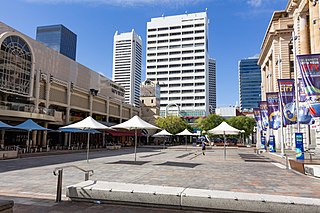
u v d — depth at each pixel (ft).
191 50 444.55
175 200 20.40
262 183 35.53
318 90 54.70
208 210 19.93
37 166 52.85
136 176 40.65
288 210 18.31
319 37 101.65
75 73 154.81
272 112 89.56
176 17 458.91
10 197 24.84
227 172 46.55
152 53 460.55
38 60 123.95
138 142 225.76
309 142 111.04
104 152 106.83
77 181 35.24
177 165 57.47
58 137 144.25
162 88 447.01
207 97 433.07
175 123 235.81
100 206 21.36
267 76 206.80
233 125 242.17
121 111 199.11
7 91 103.91
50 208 20.72
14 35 107.14
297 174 44.88
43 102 120.26
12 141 121.08
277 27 165.89
